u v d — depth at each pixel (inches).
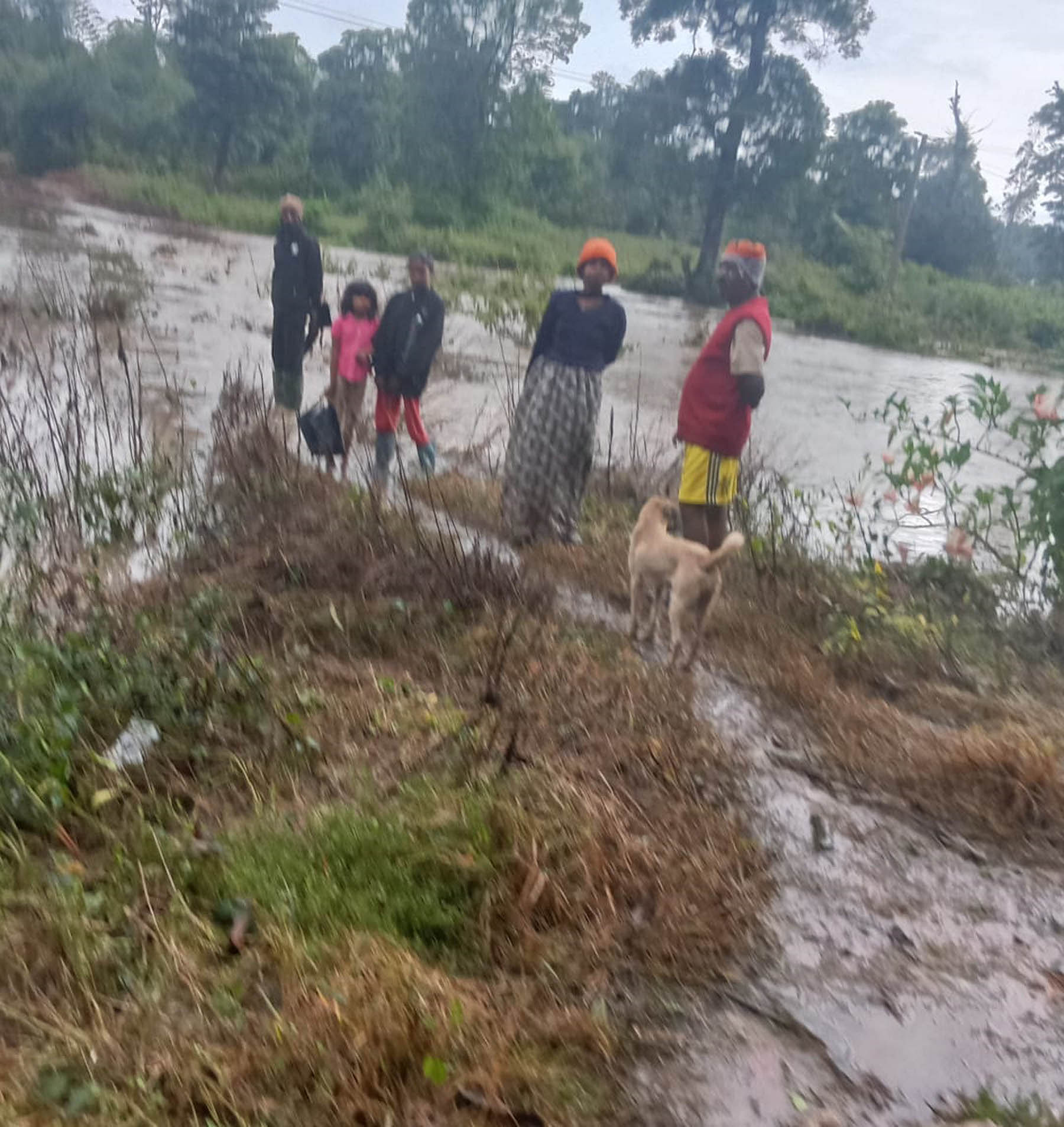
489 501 279.6
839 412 520.4
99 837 126.0
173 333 467.2
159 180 1225.4
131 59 1381.6
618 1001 108.2
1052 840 148.4
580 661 181.2
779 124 1222.3
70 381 277.3
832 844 141.6
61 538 217.9
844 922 126.2
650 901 121.6
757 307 210.4
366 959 103.7
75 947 103.1
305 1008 97.2
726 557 179.0
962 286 1283.2
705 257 1206.9
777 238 1357.0
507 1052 96.9
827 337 988.6
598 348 244.5
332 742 149.1
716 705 178.7
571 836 126.0
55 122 1288.1
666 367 587.5
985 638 224.5
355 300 305.0
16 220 848.9
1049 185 1556.3
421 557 213.9
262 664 165.9
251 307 572.4
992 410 256.8
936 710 189.3
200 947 107.1
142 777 137.8
